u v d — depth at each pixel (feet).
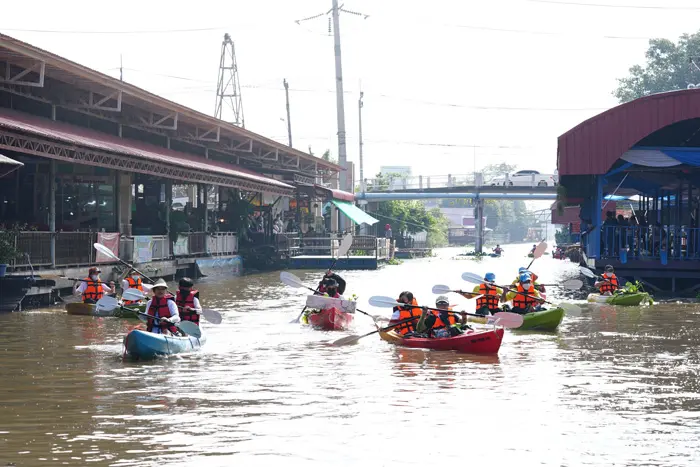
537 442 27.63
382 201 254.68
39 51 71.41
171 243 106.22
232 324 61.21
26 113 78.33
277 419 30.45
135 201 113.39
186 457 25.62
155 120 109.91
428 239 287.28
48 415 30.91
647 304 78.18
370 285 108.06
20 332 54.60
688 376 39.63
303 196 170.19
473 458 25.85
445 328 50.08
